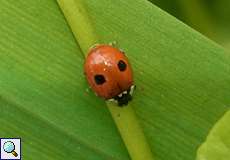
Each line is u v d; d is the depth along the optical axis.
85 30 0.05
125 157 0.05
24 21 0.05
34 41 0.05
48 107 0.05
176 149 0.05
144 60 0.05
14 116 0.05
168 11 0.06
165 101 0.05
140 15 0.05
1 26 0.05
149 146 0.05
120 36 0.05
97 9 0.05
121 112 0.05
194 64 0.05
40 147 0.05
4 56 0.05
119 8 0.05
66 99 0.05
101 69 0.05
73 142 0.05
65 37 0.05
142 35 0.05
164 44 0.05
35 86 0.05
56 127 0.05
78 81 0.05
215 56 0.05
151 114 0.05
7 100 0.05
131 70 0.05
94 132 0.05
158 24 0.05
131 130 0.05
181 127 0.05
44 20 0.05
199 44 0.05
